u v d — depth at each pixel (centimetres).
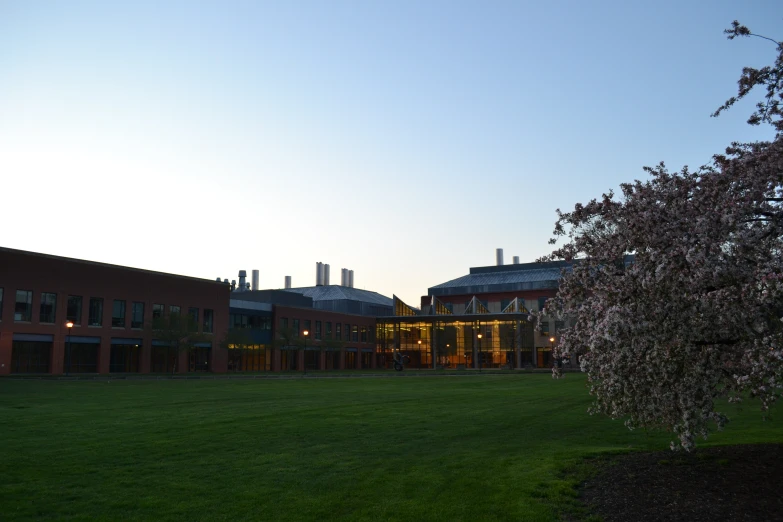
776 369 927
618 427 1855
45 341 5875
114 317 6544
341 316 10331
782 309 915
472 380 4853
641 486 1069
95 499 1034
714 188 1037
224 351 7869
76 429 1794
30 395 3058
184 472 1230
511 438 1666
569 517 919
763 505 929
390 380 4934
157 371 6969
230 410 2339
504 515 932
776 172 997
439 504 997
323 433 1739
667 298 989
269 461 1338
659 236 1005
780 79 1108
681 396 994
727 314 945
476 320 10281
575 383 4225
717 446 1402
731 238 950
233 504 1006
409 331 10938
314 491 1085
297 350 9212
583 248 1184
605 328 987
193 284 7544
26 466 1276
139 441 1585
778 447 1354
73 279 6159
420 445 1550
